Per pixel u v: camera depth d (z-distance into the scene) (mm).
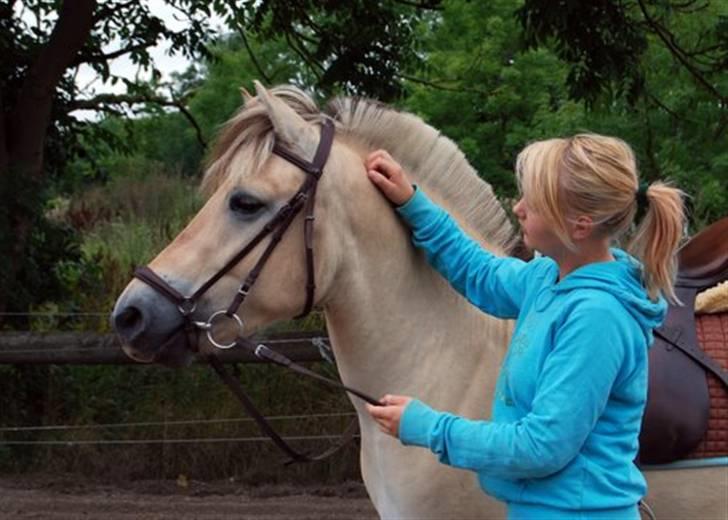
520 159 2385
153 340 2609
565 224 2291
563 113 10414
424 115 13102
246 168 2646
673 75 8914
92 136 8898
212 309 2635
